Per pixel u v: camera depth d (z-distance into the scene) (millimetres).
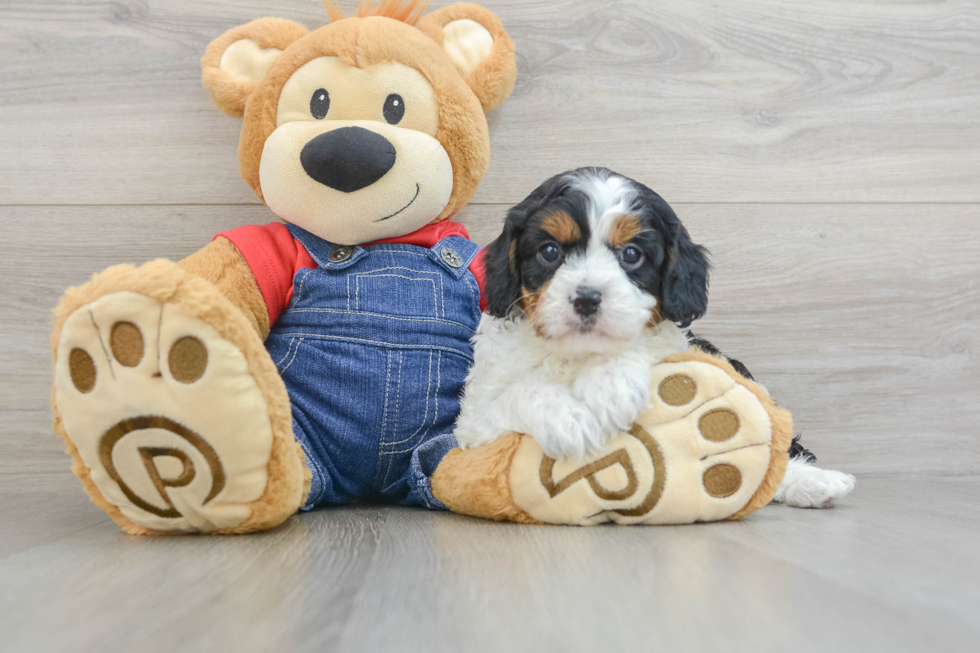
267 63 1899
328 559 1124
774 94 2273
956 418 2301
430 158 1730
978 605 885
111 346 1245
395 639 751
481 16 1951
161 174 2143
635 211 1495
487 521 1500
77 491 2100
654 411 1442
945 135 2314
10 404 2090
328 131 1678
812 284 2285
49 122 2111
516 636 761
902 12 2299
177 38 2137
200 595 917
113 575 1026
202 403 1256
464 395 1712
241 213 2164
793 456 1845
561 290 1437
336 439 1654
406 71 1751
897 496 1938
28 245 2105
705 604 876
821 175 2285
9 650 720
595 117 2229
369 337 1679
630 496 1411
